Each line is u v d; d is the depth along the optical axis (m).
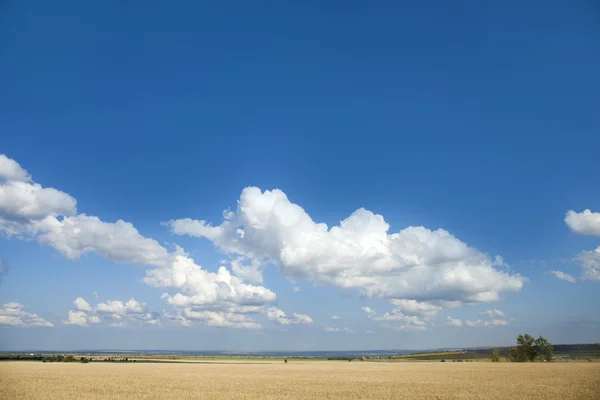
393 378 68.25
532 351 136.12
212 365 129.25
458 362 155.50
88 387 50.81
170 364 135.12
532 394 44.00
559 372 78.06
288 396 42.84
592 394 43.75
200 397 41.75
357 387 52.19
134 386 52.62
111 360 174.62
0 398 40.25
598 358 157.75
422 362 164.62
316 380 63.94
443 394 44.41
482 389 49.09
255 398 41.22
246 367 114.94
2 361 153.12
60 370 90.06
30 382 57.75
